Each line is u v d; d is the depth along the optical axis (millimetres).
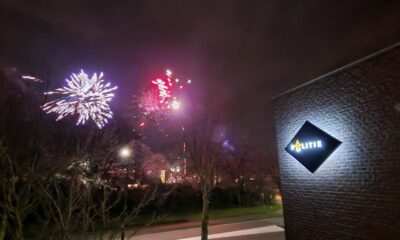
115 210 19406
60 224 4844
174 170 23781
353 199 9953
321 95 11461
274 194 39938
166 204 26766
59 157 5270
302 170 12047
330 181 10812
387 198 8969
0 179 4797
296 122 12523
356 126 10078
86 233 5062
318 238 11109
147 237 18375
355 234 9797
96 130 6387
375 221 9242
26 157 5070
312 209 11469
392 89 9125
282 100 13430
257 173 34500
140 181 17656
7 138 5094
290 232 12500
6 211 4785
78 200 5145
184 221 24297
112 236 6129
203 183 15203
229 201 34438
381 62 9500
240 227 20906
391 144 9000
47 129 5598
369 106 9719
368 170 9578
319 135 11375
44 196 4941
